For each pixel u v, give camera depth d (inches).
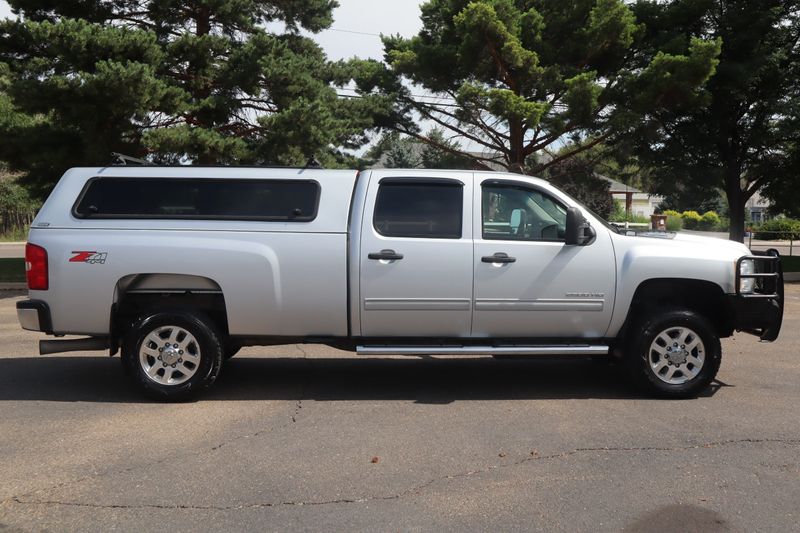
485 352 246.7
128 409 234.7
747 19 818.8
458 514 153.7
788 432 210.1
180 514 153.3
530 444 199.5
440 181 251.1
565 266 247.3
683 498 162.1
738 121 891.4
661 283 255.4
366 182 249.9
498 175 254.8
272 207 247.6
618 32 796.6
